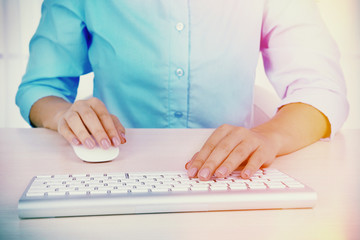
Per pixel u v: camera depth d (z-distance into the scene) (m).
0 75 2.26
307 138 0.71
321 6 2.29
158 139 0.75
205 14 1.07
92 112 0.62
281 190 0.41
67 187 0.40
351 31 2.32
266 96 1.36
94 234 0.33
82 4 1.12
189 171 0.45
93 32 1.12
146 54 1.09
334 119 0.77
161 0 1.05
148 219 0.37
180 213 0.38
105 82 1.15
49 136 0.77
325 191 0.46
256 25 1.12
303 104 0.81
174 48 1.08
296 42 1.06
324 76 0.96
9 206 0.40
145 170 0.54
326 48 1.04
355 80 2.36
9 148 0.66
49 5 1.14
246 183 0.43
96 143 0.60
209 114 1.14
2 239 0.32
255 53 1.15
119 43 1.10
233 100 1.15
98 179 0.44
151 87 1.12
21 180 0.48
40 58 1.11
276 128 0.69
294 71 1.02
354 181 0.50
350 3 2.30
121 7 1.07
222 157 0.48
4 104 2.27
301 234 0.34
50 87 1.08
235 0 1.08
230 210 0.39
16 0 2.24
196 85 1.10
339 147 0.72
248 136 0.53
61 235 0.33
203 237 0.33
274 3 1.11
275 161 0.60
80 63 1.19
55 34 1.13
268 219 0.37
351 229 0.35
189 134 0.81
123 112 1.16
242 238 0.33
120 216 0.38
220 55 1.09
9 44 2.25
